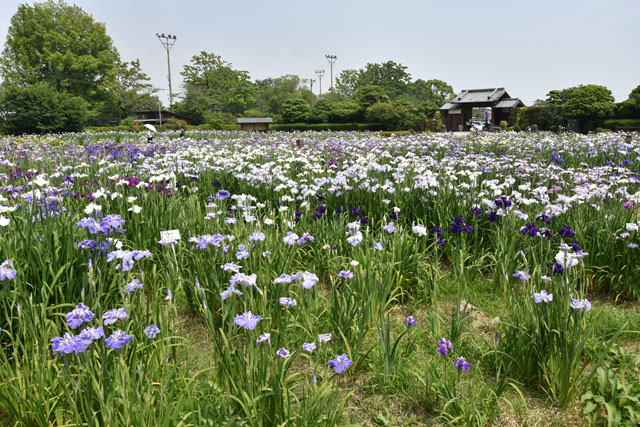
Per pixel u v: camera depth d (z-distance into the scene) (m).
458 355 3.27
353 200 6.28
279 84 109.69
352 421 2.69
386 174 7.65
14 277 2.86
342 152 12.81
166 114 71.12
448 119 55.28
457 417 2.56
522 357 2.99
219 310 3.77
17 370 2.45
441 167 8.59
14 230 3.68
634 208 5.06
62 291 3.32
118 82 73.25
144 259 4.41
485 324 3.82
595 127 40.44
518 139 17.67
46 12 61.00
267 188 7.21
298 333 3.52
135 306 2.92
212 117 72.69
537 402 2.84
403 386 3.00
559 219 5.01
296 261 4.86
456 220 4.66
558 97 47.59
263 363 2.32
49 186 5.87
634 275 4.22
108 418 2.00
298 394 2.80
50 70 61.66
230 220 4.29
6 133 40.66
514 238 4.59
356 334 3.32
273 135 29.34
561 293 3.01
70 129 42.53
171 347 3.02
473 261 4.77
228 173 8.38
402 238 4.50
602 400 2.66
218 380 2.64
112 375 2.30
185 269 4.22
